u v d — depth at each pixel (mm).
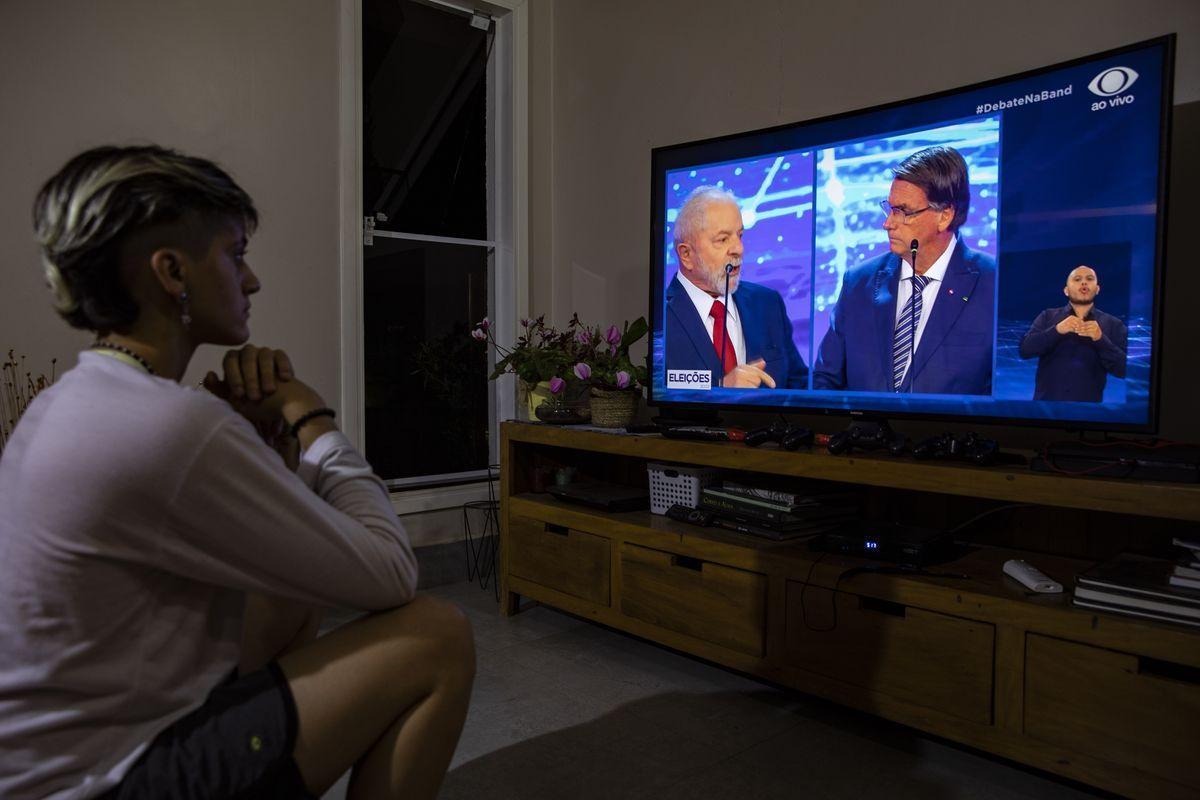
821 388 2170
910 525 2066
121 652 765
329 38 2898
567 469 2850
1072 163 1731
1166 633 1383
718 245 2383
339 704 841
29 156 2350
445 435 3381
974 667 1624
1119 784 1444
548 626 2648
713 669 2264
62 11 2385
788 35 2617
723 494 2229
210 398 787
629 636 2551
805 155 2186
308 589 822
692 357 2463
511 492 2756
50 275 803
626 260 3182
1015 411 1826
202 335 896
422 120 3287
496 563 3328
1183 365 1859
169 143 2578
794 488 2197
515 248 3410
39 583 720
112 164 796
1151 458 1473
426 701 910
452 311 3398
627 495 2545
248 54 2723
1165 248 1611
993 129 1848
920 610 1704
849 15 2455
